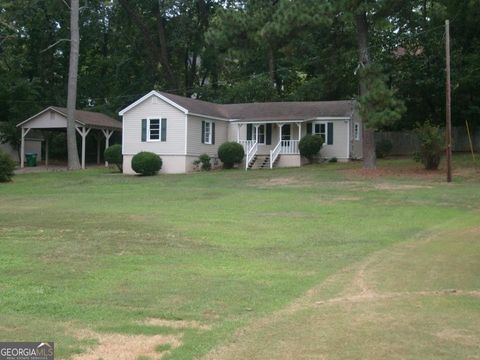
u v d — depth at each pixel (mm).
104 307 7445
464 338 6137
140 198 22250
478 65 35156
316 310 7266
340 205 19203
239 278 9070
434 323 6680
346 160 37375
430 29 35781
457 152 40094
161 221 15836
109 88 54312
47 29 52125
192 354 5734
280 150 37156
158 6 50125
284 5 27281
